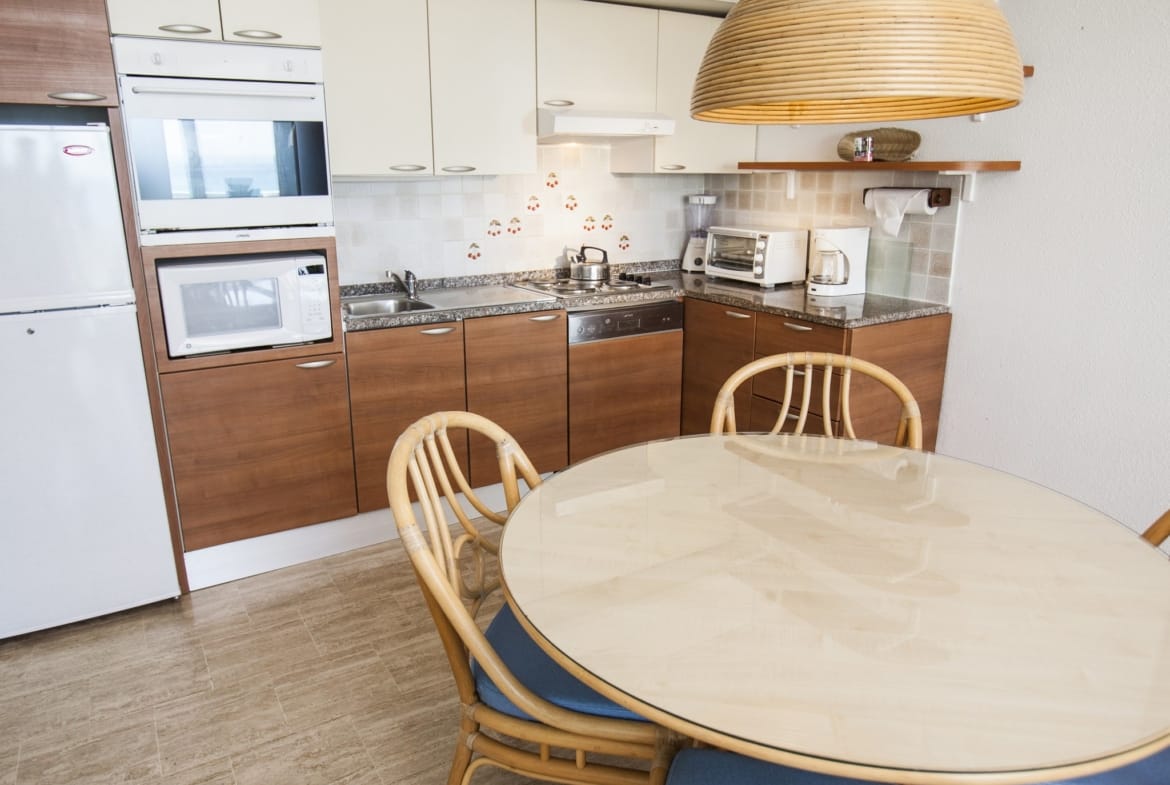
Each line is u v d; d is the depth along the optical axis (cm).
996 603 125
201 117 244
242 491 276
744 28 119
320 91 262
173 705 218
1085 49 254
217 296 257
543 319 322
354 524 306
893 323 292
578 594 129
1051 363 278
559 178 378
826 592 128
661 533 150
